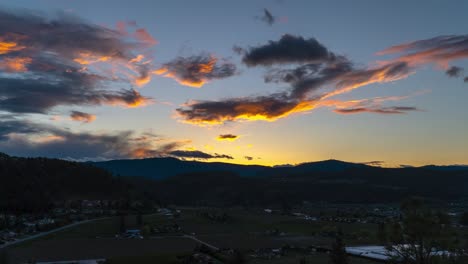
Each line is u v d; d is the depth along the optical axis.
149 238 196.75
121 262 136.38
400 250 35.06
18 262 135.12
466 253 32.78
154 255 149.38
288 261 138.25
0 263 126.62
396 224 35.75
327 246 178.12
